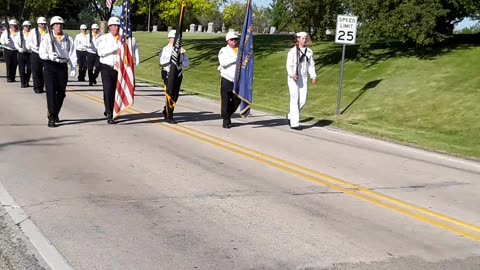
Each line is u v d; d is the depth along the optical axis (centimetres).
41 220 548
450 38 2273
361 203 663
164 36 5194
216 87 2298
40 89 1591
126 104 1127
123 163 797
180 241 510
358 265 474
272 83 2303
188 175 750
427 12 1877
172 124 1179
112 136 997
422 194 721
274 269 457
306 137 1142
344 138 1167
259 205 631
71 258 462
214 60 3072
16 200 607
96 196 633
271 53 3008
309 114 1673
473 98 1576
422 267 477
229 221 571
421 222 602
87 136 983
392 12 1945
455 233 571
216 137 1059
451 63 1953
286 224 571
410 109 1616
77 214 570
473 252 518
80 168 756
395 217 615
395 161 943
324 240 530
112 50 1104
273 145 1019
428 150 1087
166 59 1238
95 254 473
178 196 650
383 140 1180
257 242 517
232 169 801
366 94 1844
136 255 475
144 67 3114
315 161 898
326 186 736
